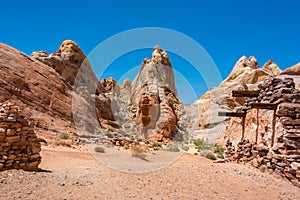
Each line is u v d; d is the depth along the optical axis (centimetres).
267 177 1055
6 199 529
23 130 772
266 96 1356
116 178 795
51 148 1450
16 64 2798
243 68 6525
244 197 743
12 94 2383
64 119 2636
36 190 600
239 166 1302
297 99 1200
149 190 707
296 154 1071
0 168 693
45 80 2950
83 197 594
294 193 855
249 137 1512
